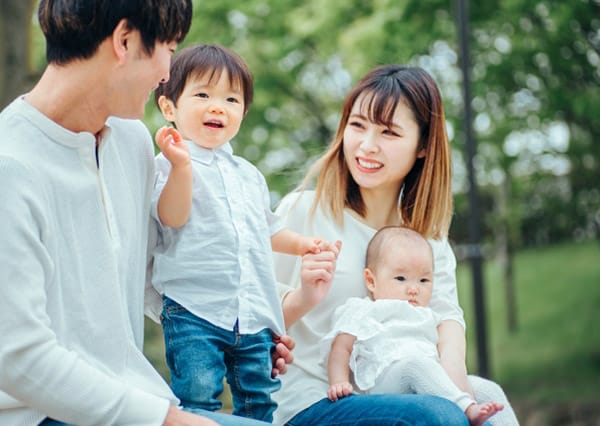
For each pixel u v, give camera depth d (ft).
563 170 44.52
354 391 9.99
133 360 7.73
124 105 7.61
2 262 6.85
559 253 54.39
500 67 38.17
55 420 7.36
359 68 36.68
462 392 8.98
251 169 9.87
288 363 9.48
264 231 9.51
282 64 43.37
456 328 10.38
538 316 51.01
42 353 6.88
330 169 10.82
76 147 7.50
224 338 8.98
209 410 8.73
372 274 10.41
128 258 7.95
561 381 44.73
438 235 11.01
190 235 9.00
